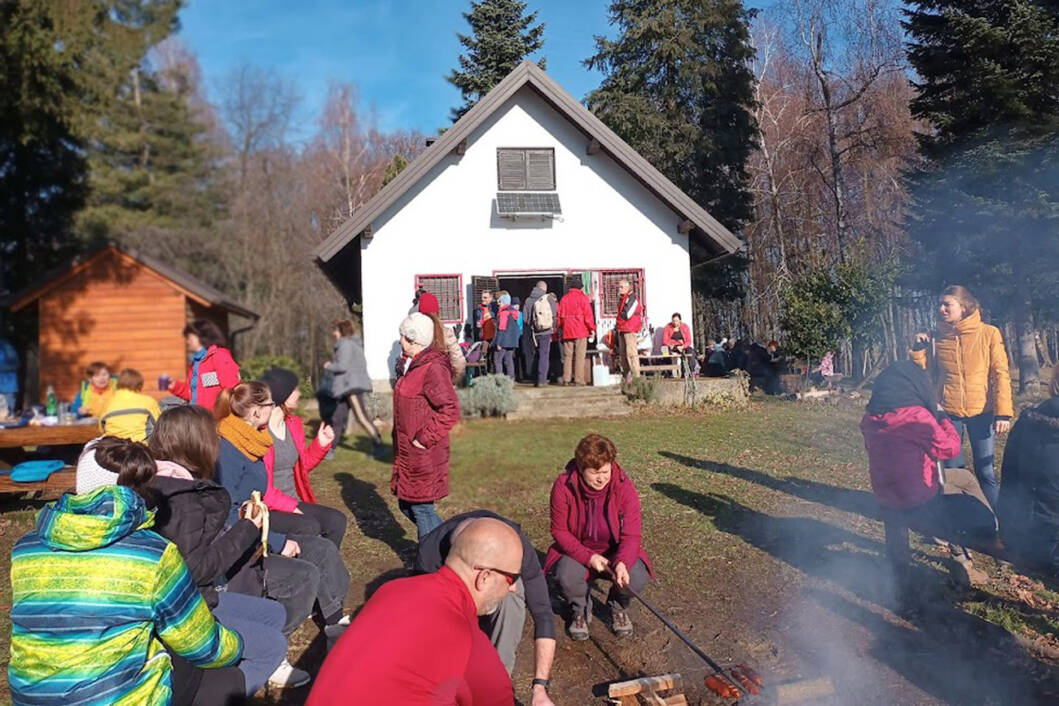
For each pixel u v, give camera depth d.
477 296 14.95
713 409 13.21
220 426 4.03
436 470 4.68
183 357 16.83
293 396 4.84
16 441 6.95
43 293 16.55
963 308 5.55
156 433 3.23
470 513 3.25
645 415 12.68
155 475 2.80
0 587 5.16
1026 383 16.67
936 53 17.34
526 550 3.19
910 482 4.36
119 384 7.00
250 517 3.32
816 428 11.02
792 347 15.40
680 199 15.25
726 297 29.03
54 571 2.33
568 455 9.12
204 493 3.08
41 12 13.70
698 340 37.34
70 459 8.49
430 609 2.20
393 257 14.95
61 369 16.50
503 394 12.37
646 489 7.40
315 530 4.39
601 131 15.10
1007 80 15.89
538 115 15.59
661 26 26.70
